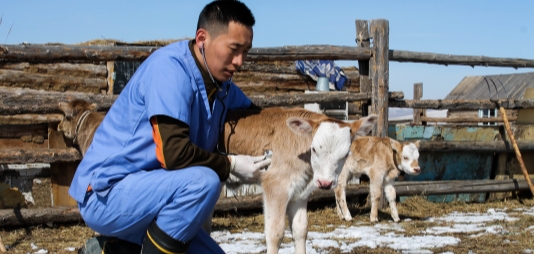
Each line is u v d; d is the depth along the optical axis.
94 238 3.16
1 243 5.33
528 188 9.84
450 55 9.25
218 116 3.43
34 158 6.45
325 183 3.99
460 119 15.34
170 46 3.05
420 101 9.17
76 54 6.54
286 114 4.49
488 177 10.17
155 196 2.74
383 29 8.49
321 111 11.52
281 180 4.28
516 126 10.35
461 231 6.76
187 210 2.74
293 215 4.41
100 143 2.97
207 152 2.94
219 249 3.23
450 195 9.70
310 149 4.25
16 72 9.82
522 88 28.02
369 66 8.61
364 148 7.67
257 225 7.10
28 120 9.36
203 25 3.01
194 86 2.98
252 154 4.40
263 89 11.29
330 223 7.44
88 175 2.89
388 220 7.70
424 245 5.82
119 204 2.79
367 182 9.28
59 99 6.68
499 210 8.70
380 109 8.51
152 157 2.85
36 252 5.38
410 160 7.60
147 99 2.82
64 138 6.92
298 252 4.38
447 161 9.79
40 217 6.49
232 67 3.05
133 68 10.66
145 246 2.80
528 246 5.80
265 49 7.66
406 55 8.80
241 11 2.96
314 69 11.60
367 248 5.68
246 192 8.13
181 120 2.79
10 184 7.05
